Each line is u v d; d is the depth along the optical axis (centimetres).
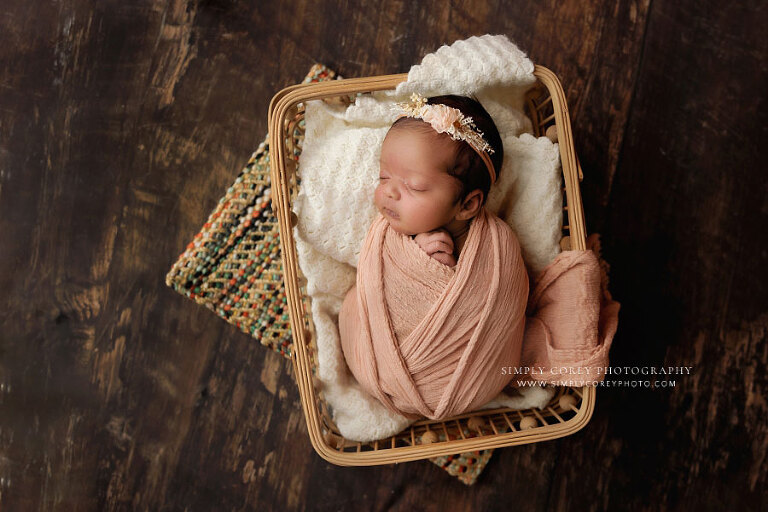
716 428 144
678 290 144
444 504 144
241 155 146
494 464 144
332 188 120
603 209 145
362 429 123
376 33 146
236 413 145
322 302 129
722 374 144
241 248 141
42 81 146
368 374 116
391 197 108
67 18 146
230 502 144
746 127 145
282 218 113
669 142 145
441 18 146
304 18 146
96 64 146
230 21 146
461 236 118
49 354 146
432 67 112
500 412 128
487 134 108
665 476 144
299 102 114
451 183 106
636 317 144
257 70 146
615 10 146
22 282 146
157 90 146
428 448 112
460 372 110
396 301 111
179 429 145
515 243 114
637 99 146
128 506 144
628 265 144
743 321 144
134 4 147
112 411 146
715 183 145
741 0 146
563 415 140
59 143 146
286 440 145
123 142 146
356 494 144
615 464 144
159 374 145
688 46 146
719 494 143
